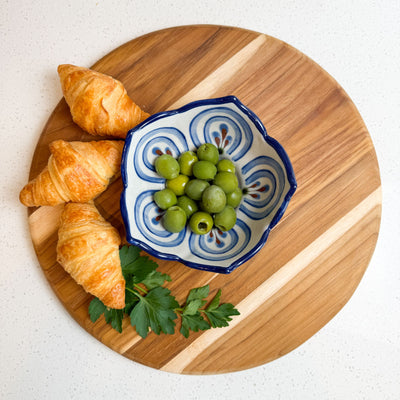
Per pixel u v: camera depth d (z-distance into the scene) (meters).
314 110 0.51
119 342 0.49
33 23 0.56
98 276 0.45
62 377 0.55
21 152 0.54
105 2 0.56
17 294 0.54
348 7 0.57
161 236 0.47
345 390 0.55
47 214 0.50
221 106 0.46
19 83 0.55
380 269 0.55
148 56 0.51
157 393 0.55
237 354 0.50
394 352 0.55
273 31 0.57
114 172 0.48
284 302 0.50
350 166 0.50
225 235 0.48
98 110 0.47
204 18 0.56
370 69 0.56
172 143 0.48
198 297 0.49
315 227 0.50
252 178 0.48
